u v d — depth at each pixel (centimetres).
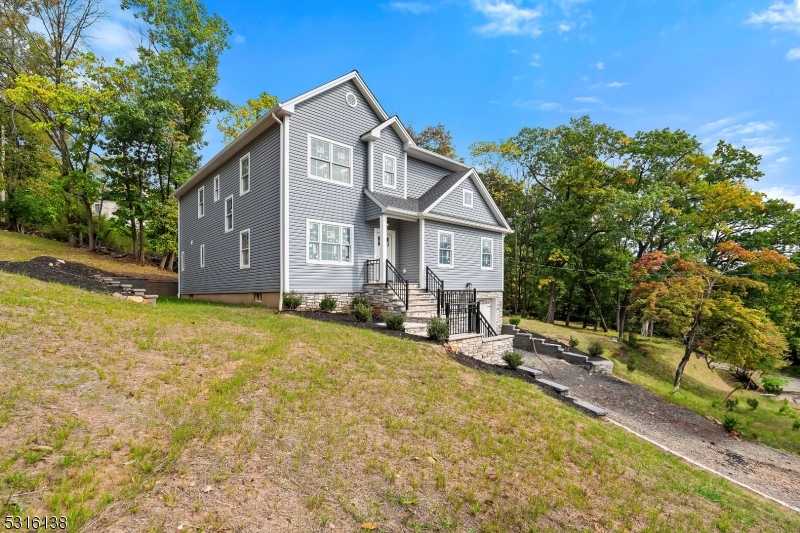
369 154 1398
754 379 1850
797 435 940
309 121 1242
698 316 1253
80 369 423
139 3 2189
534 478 395
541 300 3059
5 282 700
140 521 240
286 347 642
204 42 2383
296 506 281
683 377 1609
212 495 276
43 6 2070
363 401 487
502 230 1758
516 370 943
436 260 1470
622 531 336
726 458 727
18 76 1931
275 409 419
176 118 2308
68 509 240
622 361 1585
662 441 742
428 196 1552
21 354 425
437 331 913
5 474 256
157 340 573
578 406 770
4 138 2270
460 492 343
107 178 2275
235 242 1468
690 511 409
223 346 602
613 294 2491
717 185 1884
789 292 2006
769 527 421
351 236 1342
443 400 552
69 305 646
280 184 1184
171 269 2462
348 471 337
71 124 2022
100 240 2517
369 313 1100
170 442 329
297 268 1196
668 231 2012
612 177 2259
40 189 2208
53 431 308
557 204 2523
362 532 269
